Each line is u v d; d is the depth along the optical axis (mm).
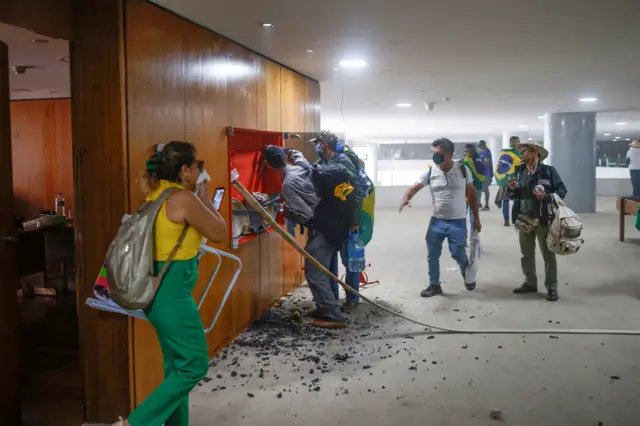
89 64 2818
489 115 12750
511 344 4066
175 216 2357
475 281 5828
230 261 4152
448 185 5328
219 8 3357
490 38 4555
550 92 8359
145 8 3025
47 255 5734
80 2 2803
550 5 3613
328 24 3947
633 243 8398
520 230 5332
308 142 6348
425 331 4391
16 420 2791
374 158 27016
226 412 3037
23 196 6148
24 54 3951
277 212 4984
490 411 3016
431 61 5562
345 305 5078
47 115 5996
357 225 4680
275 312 4938
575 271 6500
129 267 2299
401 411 3027
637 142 9789
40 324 4863
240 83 4402
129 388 2906
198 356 2426
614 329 4367
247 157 4738
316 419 2945
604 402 3111
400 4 3514
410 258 7461
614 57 5477
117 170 2820
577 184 12242
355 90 7930
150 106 3068
